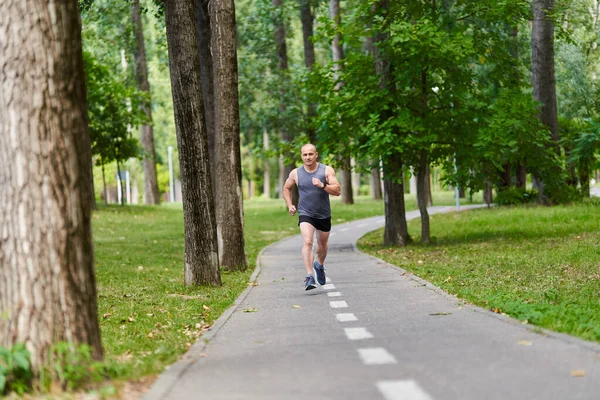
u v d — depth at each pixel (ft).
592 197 129.59
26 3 17.62
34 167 17.53
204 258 48.88
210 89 73.20
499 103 79.00
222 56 60.34
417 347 21.25
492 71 83.97
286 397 15.89
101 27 124.26
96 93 147.95
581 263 49.08
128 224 129.90
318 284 39.83
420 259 61.36
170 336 27.40
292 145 88.12
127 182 274.98
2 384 16.19
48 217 17.56
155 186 186.80
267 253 78.89
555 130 108.27
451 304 31.19
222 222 61.67
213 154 73.41
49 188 17.58
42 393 16.75
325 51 180.04
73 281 17.83
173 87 48.42
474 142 76.84
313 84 84.17
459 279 42.98
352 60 81.20
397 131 77.25
